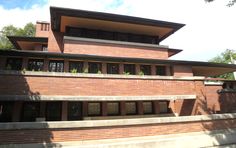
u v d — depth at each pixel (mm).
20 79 12164
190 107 16094
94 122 9383
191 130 11266
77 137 9023
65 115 14484
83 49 17672
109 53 18359
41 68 14969
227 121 12492
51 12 17094
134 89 14484
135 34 21406
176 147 10492
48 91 12516
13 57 14367
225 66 20062
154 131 10430
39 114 14094
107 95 13719
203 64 19078
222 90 17859
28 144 8266
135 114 16484
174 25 20391
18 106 13711
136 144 9672
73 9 17078
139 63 17156
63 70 15297
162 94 15109
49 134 8648
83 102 15219
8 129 8141
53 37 19953
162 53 20406
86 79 13492
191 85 16125
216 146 11477
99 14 17844
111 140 9508
